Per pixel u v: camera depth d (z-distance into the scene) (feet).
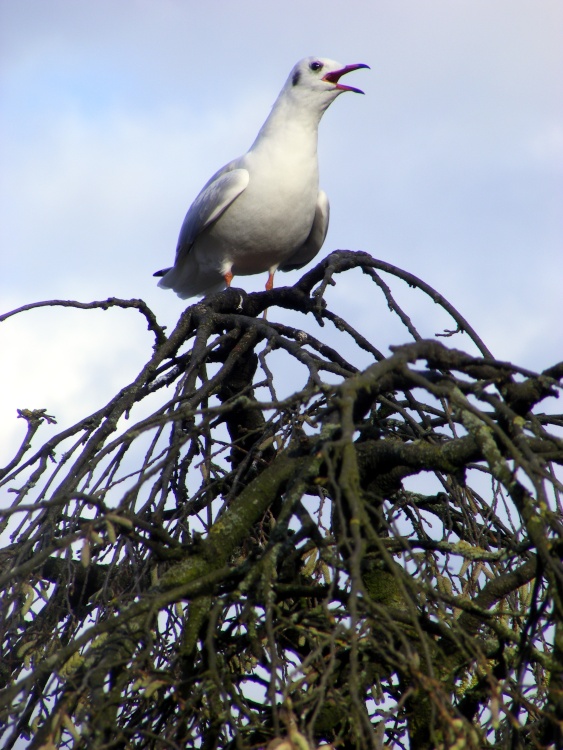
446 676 19.65
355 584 14.67
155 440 23.56
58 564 30.91
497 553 20.77
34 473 26.61
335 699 16.26
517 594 23.58
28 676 15.90
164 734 19.53
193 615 18.63
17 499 26.11
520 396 20.34
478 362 19.93
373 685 19.61
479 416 17.19
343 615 17.63
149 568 22.30
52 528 23.27
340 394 17.69
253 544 24.11
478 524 26.73
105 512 18.17
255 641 17.98
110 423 26.35
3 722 16.84
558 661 16.38
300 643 21.86
